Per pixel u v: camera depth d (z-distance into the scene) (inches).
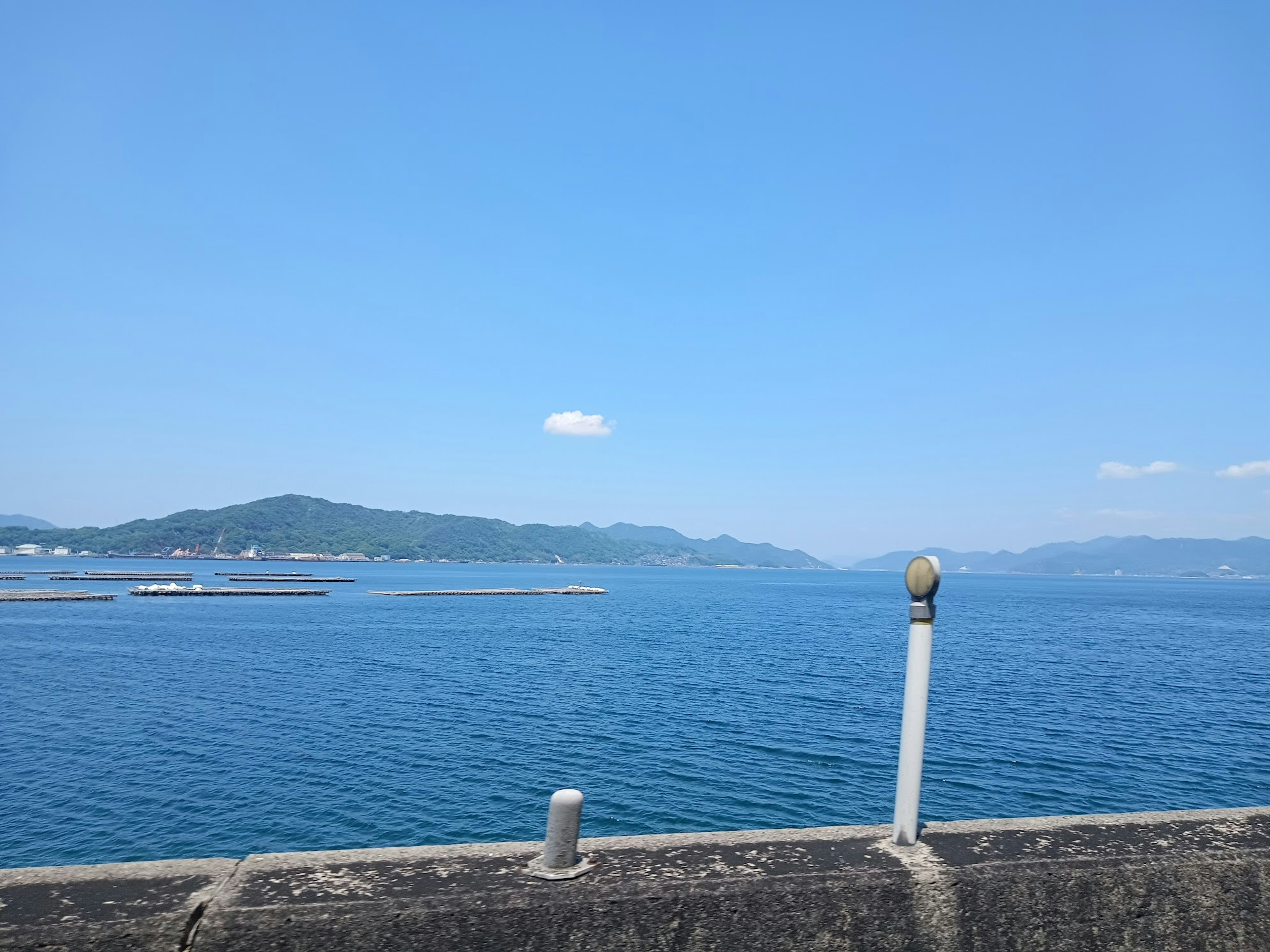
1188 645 2298.2
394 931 114.7
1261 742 986.1
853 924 130.5
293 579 6505.9
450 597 4480.8
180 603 3501.5
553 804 129.0
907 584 151.3
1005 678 1505.9
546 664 1643.7
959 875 136.6
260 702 1182.3
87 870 123.9
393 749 896.3
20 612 2910.9
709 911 125.0
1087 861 143.6
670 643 2112.5
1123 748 940.0
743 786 771.4
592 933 120.6
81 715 1084.5
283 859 130.3
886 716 1103.6
